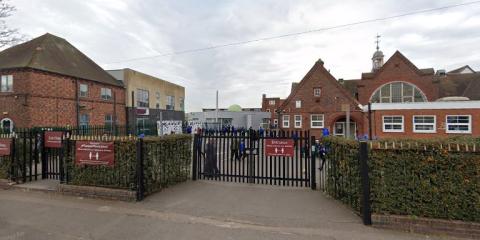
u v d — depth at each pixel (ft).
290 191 22.06
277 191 22.04
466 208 13.75
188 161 26.53
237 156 29.07
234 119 140.15
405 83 95.30
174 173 24.13
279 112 99.81
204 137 26.50
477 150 13.69
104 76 98.48
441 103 67.77
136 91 113.09
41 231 14.78
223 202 19.25
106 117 94.02
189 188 22.94
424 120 69.36
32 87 66.23
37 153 26.12
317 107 95.04
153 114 124.57
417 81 93.91
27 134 25.70
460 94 103.24
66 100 76.28
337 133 94.84
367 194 15.19
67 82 76.89
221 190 22.33
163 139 22.61
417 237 13.69
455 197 13.93
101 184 20.88
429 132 68.69
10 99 66.08
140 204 18.94
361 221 15.62
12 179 23.98
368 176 15.25
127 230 14.78
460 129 65.98
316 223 15.43
